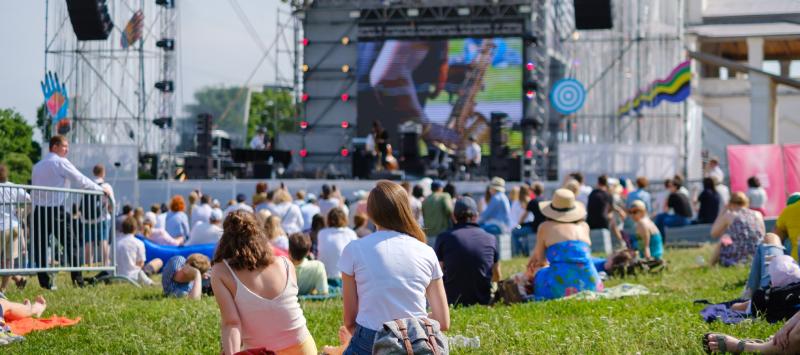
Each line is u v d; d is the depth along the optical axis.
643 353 7.00
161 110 31.62
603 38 31.34
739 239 15.12
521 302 10.87
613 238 19.22
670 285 12.41
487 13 33.69
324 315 9.69
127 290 13.23
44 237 12.61
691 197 30.16
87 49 31.12
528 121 32.03
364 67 33.81
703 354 6.89
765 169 25.14
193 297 12.12
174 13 31.69
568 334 7.92
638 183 21.41
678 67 30.09
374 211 5.81
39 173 13.01
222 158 32.16
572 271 10.94
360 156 30.42
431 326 5.39
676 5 30.73
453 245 10.77
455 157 31.92
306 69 35.50
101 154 29.48
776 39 45.84
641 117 31.17
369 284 5.63
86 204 13.30
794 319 6.57
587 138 31.48
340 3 35.12
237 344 5.96
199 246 16.38
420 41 33.38
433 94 33.25
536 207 20.00
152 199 29.39
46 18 30.89
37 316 9.67
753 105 39.66
